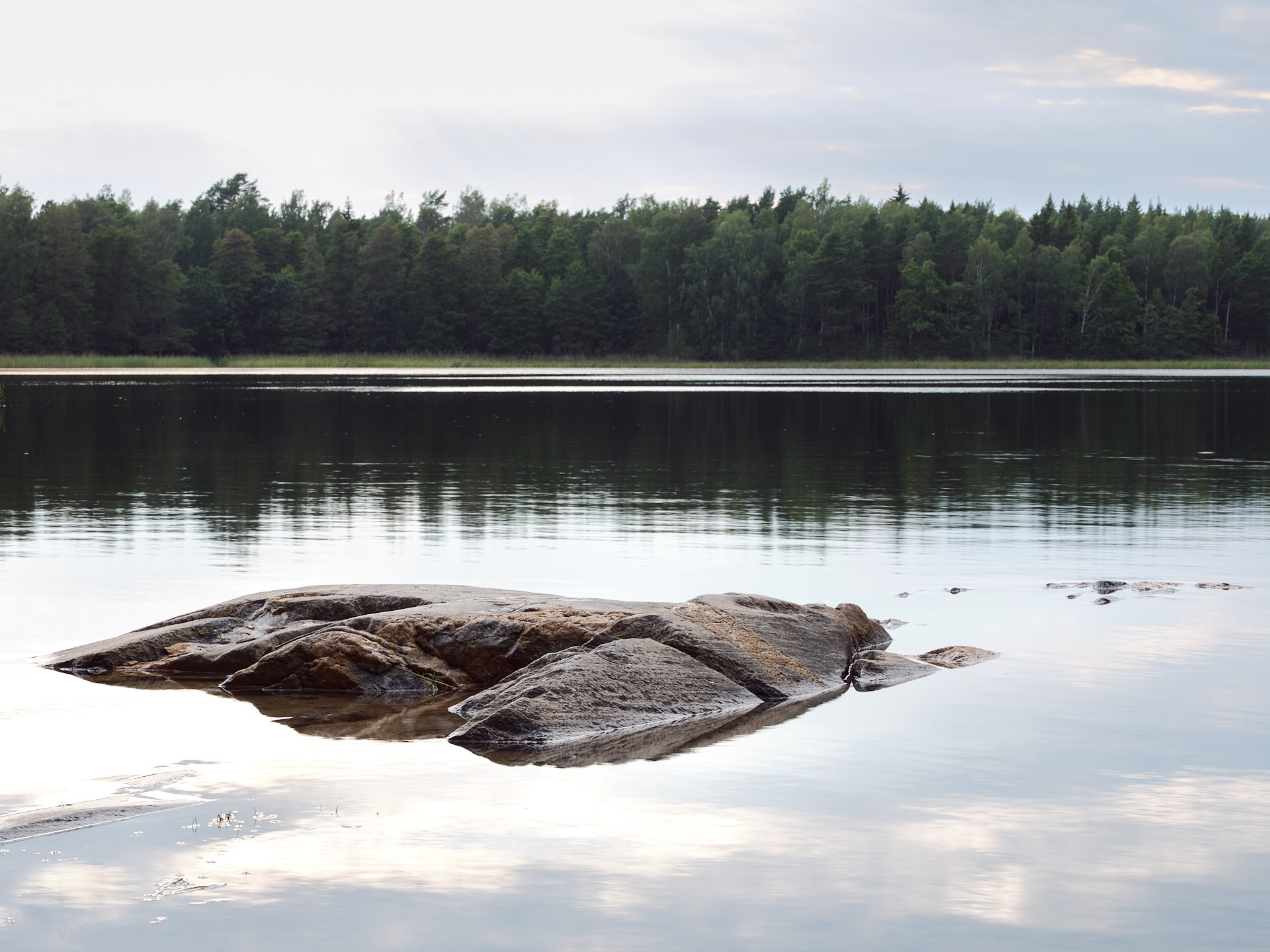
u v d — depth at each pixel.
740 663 9.90
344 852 6.34
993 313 146.62
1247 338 156.88
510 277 153.00
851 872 6.09
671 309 152.62
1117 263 148.38
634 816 6.90
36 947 5.29
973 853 6.34
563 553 16.05
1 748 8.30
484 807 7.06
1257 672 10.11
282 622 11.61
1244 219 172.38
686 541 17.03
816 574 14.63
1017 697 9.50
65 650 11.10
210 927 5.48
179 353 141.38
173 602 13.00
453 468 26.97
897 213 171.12
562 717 8.76
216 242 157.12
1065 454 30.64
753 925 5.50
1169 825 6.71
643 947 5.29
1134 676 10.05
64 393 61.66
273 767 7.92
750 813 6.94
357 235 163.00
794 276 144.62
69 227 135.88
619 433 37.00
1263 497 21.97
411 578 14.27
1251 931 5.47
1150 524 18.67
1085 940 5.38
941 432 37.78
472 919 5.55
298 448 31.80
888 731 8.67
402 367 129.75
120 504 21.06
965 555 15.89
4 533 17.83
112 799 7.18
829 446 32.91
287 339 147.00
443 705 9.83
